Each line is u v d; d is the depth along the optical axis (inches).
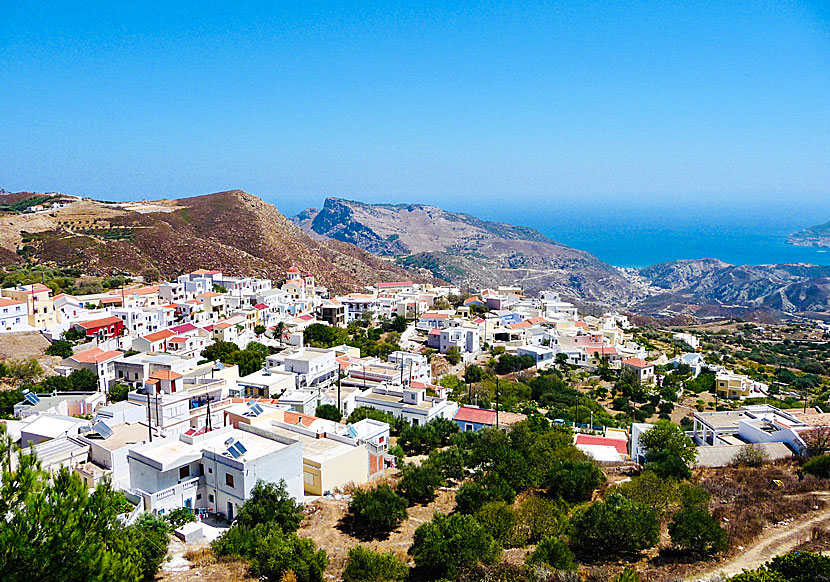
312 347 5944.9
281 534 2385.6
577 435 4062.5
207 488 2760.8
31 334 5290.4
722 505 2672.2
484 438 3464.6
